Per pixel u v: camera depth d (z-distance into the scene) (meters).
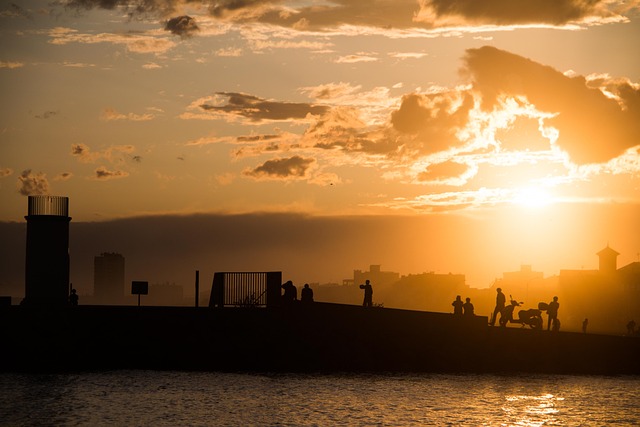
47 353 66.12
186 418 44.41
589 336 67.69
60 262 68.25
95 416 44.72
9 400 49.25
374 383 58.00
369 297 70.88
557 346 67.31
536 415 46.47
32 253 67.88
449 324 67.31
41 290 67.88
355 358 66.75
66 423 42.88
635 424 44.53
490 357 67.06
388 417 45.28
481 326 67.50
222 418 44.53
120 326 67.19
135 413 45.56
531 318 70.88
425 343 67.12
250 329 67.56
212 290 72.19
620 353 67.12
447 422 44.28
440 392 54.00
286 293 70.44
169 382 57.47
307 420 44.34
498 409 48.00
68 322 66.56
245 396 51.53
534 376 62.88
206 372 63.84
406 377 61.62
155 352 66.94
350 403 49.41
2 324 66.12
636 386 57.88
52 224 68.12
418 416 45.69
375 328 67.38
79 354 66.38
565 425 44.12
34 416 44.56
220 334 67.50
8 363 65.75
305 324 67.62
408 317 67.56
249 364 66.56
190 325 67.56
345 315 67.69
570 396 53.03
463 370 66.31
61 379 58.69
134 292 70.06
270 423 43.38
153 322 67.44
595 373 65.69
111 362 66.56
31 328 66.31
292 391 53.81
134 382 57.28
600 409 48.41
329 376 61.88
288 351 67.12
